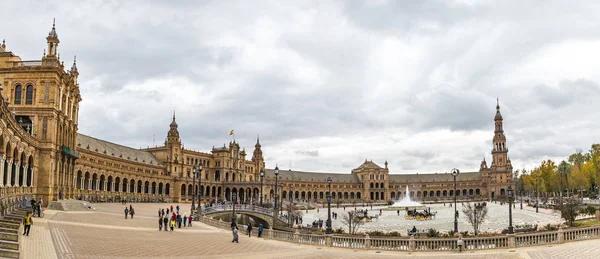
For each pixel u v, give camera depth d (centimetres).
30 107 7469
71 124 8781
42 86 7562
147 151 17575
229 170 19412
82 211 7038
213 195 18325
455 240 3788
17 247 2816
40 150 7362
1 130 4434
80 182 11162
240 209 8956
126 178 13762
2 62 7712
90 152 11969
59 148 7894
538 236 3866
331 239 4200
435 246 3819
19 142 5688
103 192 12312
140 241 4066
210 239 4603
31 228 4044
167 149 17125
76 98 9438
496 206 16062
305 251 3866
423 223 9494
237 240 4441
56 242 3484
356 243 4062
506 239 3797
